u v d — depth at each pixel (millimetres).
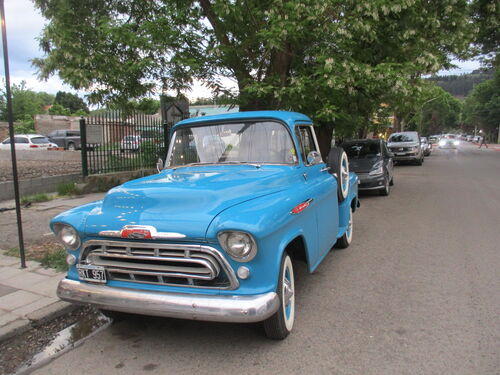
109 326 3803
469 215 8344
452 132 136750
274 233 2928
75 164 18484
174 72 9211
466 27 9812
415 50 8953
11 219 7785
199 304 2766
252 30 8562
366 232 7195
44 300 4145
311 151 4629
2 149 24969
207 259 2791
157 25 8180
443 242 6352
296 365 2994
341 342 3312
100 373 3014
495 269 5027
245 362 3061
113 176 11367
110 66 8531
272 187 3510
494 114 62156
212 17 8938
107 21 8070
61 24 8367
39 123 41281
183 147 4566
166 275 2908
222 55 8594
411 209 9281
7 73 4855
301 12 7535
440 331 3453
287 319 3391
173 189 3182
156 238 2854
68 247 3271
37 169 15578
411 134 22781
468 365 2930
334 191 4840
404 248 6082
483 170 18625
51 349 3406
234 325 3689
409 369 2898
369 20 8000
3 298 4195
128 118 11289
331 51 8289
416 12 8523
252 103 9648
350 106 10266
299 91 7922
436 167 20844
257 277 2822
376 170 11102
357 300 4176
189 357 3178
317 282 4738
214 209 2934
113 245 3039
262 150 4215
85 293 3127
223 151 4355
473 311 3836
